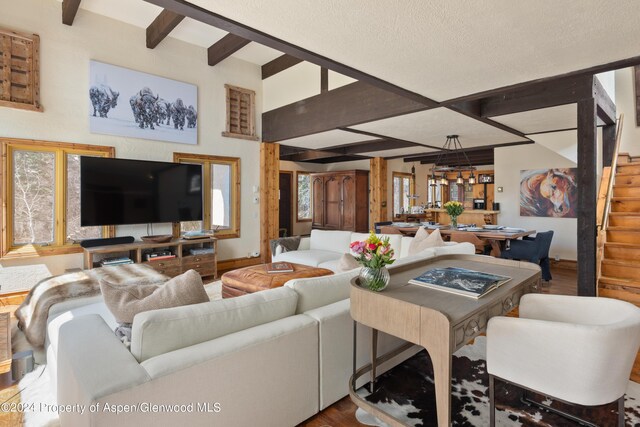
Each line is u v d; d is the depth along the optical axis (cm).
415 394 212
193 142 539
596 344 139
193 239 497
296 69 554
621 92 571
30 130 401
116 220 450
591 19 202
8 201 392
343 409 198
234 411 150
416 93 338
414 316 148
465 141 611
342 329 201
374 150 707
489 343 168
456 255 262
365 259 178
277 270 365
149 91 492
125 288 171
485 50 244
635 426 180
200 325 152
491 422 171
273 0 184
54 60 416
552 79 295
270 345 163
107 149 457
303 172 996
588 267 311
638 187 409
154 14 457
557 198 603
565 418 188
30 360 238
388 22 206
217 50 538
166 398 128
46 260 416
